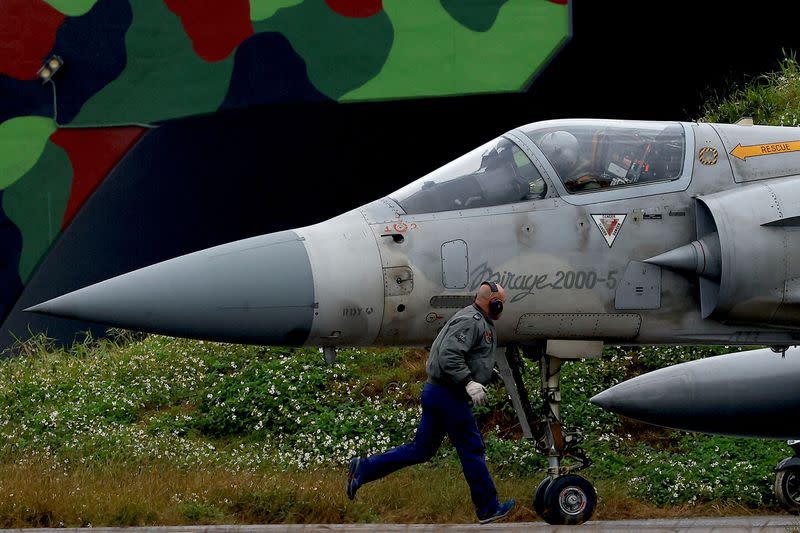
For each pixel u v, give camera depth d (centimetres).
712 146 3388
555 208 3241
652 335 3300
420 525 3162
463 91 5888
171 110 5903
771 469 4106
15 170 5878
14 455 4428
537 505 3247
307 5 5894
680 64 7919
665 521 3350
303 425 4719
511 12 5894
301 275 3073
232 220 7469
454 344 2947
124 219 7169
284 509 3506
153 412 5044
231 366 5297
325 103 5919
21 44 5862
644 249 3250
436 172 3372
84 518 3291
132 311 3052
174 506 3466
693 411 3966
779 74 7356
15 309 6619
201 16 5900
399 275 3112
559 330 3244
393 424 4641
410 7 5888
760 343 3378
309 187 7588
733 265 3148
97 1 5884
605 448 4406
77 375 5562
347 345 3178
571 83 7769
